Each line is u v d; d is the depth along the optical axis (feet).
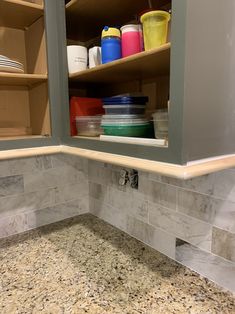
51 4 3.17
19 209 3.99
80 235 3.97
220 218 2.70
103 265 3.16
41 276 2.93
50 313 2.37
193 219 2.99
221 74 2.22
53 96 3.33
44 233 4.03
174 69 1.92
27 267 3.11
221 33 2.16
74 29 3.44
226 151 2.39
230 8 2.22
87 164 4.74
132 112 2.74
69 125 3.34
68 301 2.53
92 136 3.21
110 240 3.82
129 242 3.76
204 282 2.86
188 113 1.95
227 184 2.59
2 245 3.64
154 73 3.02
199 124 2.07
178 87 1.91
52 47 3.25
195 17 1.87
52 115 3.35
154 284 2.81
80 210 4.79
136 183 3.72
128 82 3.63
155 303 2.52
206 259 2.90
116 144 2.59
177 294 2.66
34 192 4.12
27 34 3.70
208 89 2.11
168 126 2.05
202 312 2.41
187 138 1.98
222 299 2.59
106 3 2.89
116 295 2.63
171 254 3.33
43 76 3.23
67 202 4.57
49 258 3.31
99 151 2.83
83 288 2.73
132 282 2.84
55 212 4.43
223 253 2.72
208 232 2.84
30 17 3.34
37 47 3.45
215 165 2.12
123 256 3.37
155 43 2.29
